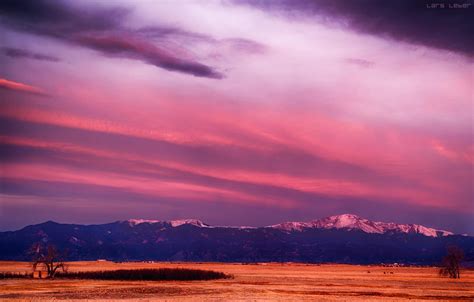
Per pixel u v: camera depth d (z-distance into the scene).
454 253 178.00
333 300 81.81
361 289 109.81
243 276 173.75
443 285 128.12
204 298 84.31
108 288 107.56
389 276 184.88
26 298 82.31
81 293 93.69
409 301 81.94
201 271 160.75
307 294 94.62
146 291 99.69
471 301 83.31
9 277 146.62
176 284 124.69
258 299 82.56
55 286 112.81
